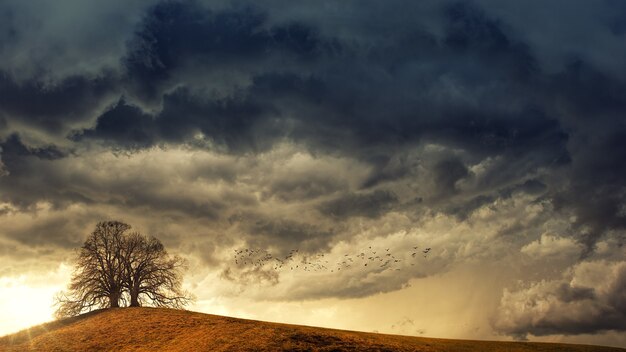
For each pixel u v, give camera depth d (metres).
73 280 77.44
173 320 64.44
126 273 79.62
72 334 63.44
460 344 55.97
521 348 55.91
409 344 53.47
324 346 50.31
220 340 53.44
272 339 52.47
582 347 57.12
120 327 63.69
